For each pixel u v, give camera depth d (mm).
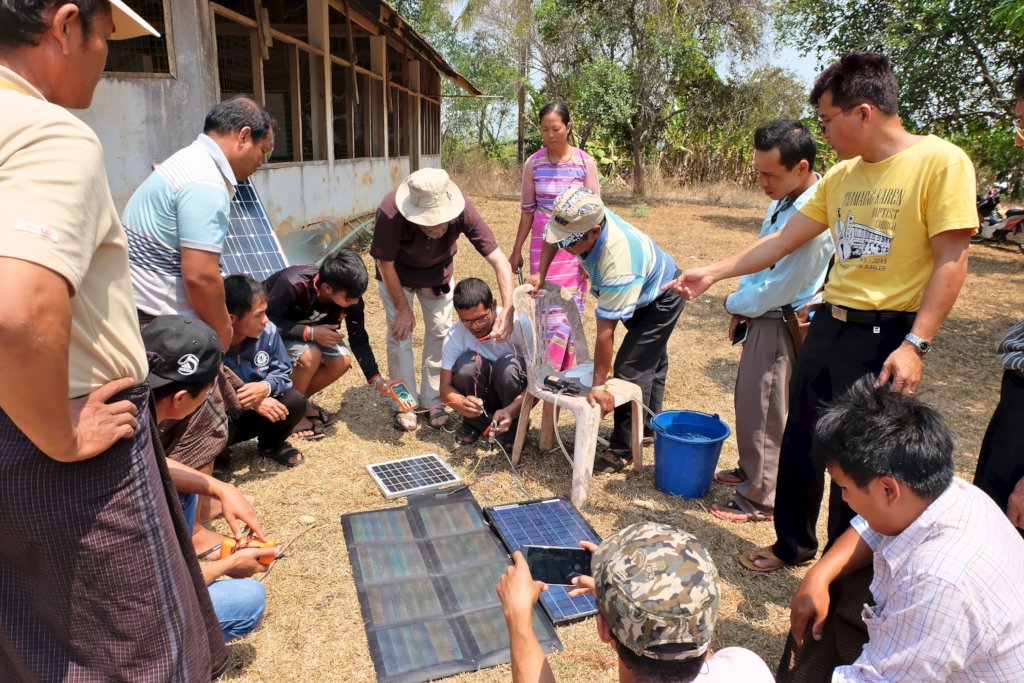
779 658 2477
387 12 10023
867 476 1565
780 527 2891
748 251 2857
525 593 1630
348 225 10539
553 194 4852
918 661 1495
